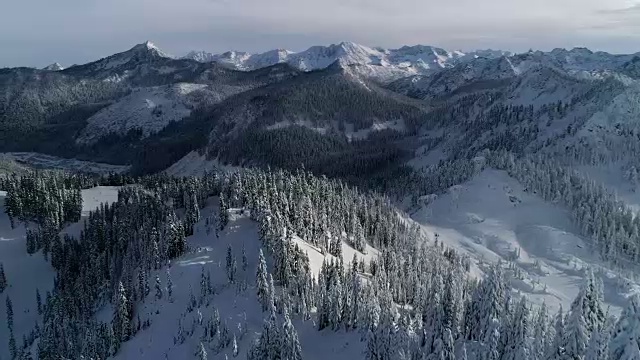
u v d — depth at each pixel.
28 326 165.00
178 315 130.62
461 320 106.31
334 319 119.56
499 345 89.31
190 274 143.00
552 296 188.25
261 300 127.12
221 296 133.25
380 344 95.00
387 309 101.19
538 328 94.19
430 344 91.88
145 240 162.12
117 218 197.50
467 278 175.75
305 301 125.62
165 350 121.75
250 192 171.88
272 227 146.38
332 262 135.88
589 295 79.06
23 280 184.12
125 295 136.88
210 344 118.12
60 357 132.88
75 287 160.00
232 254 150.00
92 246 175.38
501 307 98.12
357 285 121.62
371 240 199.62
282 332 102.25
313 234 163.38
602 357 63.53
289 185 186.75
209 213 180.50
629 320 62.00
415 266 165.00
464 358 82.88
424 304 125.06
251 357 107.69
